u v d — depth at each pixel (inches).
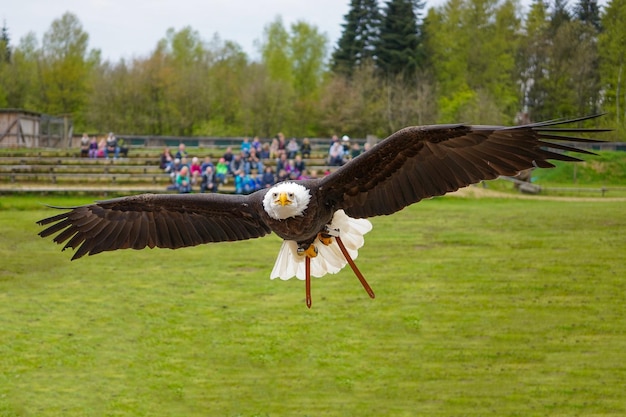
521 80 2383.1
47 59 2723.9
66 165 1448.1
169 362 561.3
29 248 893.8
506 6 2509.8
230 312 652.1
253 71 2554.1
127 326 626.5
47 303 685.3
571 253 821.2
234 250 876.0
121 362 561.3
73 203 1219.2
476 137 267.4
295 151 1423.5
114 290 721.6
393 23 2561.5
